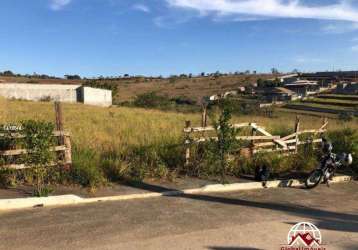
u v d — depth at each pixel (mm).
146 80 184000
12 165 8914
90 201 8156
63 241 5953
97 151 11109
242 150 12109
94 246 5801
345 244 6355
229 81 174625
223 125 11203
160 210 7777
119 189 9117
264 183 10445
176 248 5828
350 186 11141
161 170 10359
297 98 112500
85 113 30406
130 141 12602
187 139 11398
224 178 10727
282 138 13172
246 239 6344
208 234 6492
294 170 12406
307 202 9180
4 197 7906
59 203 7910
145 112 34188
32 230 6375
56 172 9117
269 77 185750
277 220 7500
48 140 8664
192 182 10188
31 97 71250
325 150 11000
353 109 79188
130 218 7180
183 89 149625
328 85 141500
